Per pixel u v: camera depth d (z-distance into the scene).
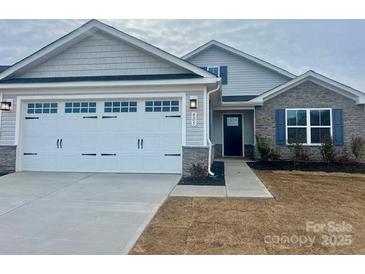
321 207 5.39
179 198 6.02
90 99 9.36
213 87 9.11
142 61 9.47
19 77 9.83
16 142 9.44
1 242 3.70
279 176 9.13
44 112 9.57
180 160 8.96
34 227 4.25
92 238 3.83
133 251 3.44
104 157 9.28
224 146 15.53
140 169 9.13
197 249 3.51
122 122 9.26
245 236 3.92
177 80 8.67
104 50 9.65
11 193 6.42
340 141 12.37
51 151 9.48
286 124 12.98
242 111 15.47
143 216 4.78
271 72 15.98
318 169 10.68
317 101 12.73
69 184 7.40
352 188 7.21
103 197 6.07
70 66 9.72
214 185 7.39
